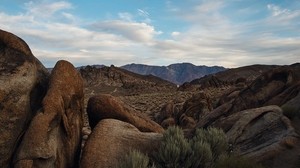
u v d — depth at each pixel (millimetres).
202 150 10938
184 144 11062
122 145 11961
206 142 11562
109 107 14930
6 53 11164
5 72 10602
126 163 10000
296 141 11562
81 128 13117
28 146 9906
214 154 11602
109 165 11227
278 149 11156
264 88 24250
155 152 11367
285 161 10539
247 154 11523
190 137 14875
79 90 12469
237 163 9852
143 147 12023
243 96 24594
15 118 10312
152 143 12227
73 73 12172
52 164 10297
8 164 10055
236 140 13352
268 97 23719
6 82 10344
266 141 12328
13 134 10203
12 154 10172
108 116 14992
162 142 11406
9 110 10219
